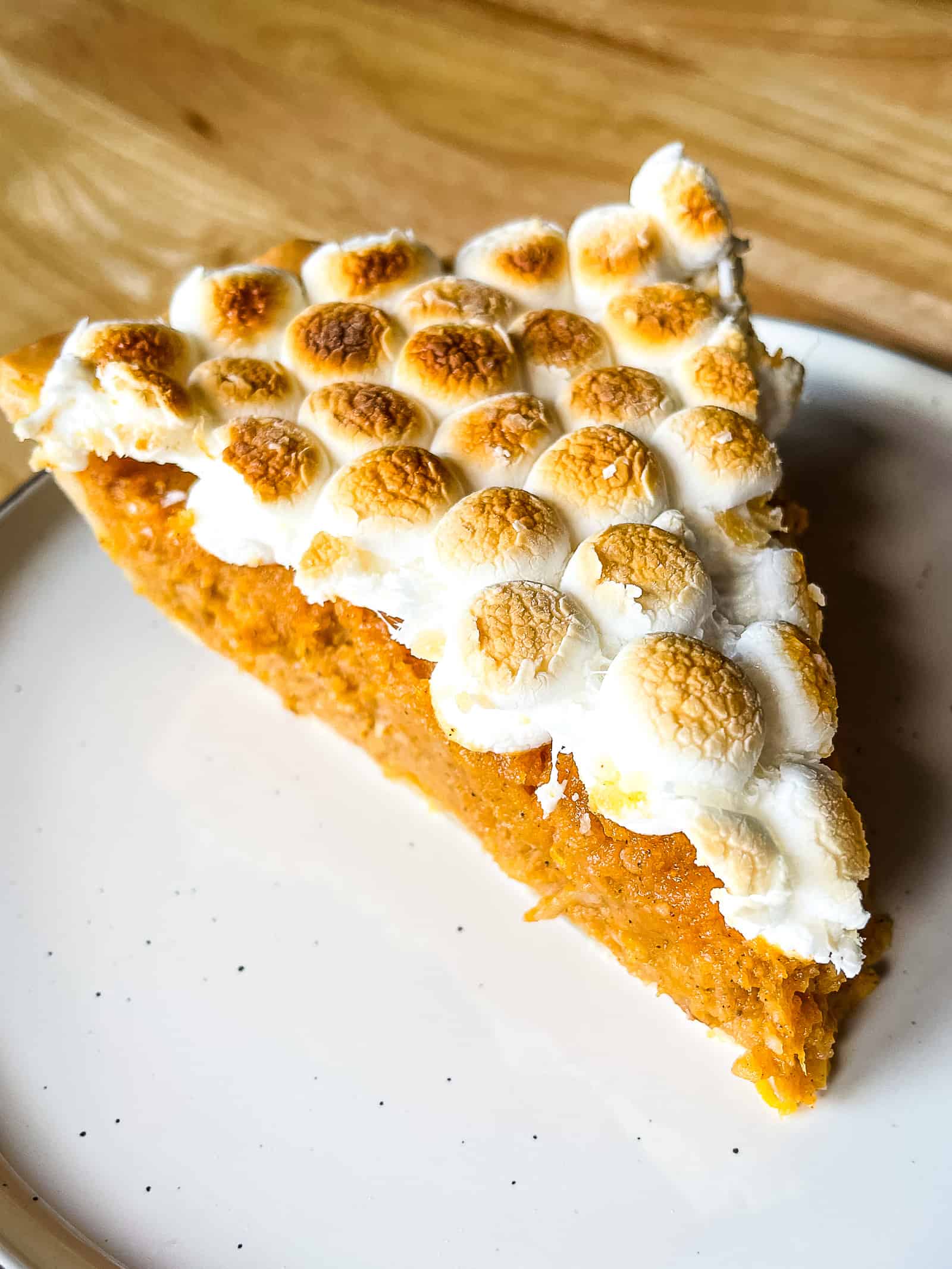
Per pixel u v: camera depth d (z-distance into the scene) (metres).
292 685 0.17
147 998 0.15
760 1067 0.13
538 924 0.15
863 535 0.17
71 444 0.15
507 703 0.12
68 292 0.22
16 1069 0.14
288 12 0.27
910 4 0.25
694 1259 0.12
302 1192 0.13
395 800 0.16
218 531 0.15
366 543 0.14
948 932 0.14
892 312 0.20
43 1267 0.12
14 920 0.15
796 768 0.12
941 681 0.16
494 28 0.26
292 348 0.15
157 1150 0.13
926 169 0.22
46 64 0.26
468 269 0.16
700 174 0.16
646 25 0.25
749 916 0.12
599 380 0.14
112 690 0.18
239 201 0.23
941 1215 0.12
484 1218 0.13
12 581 0.19
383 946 0.15
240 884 0.16
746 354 0.15
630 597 0.13
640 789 0.12
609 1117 0.13
